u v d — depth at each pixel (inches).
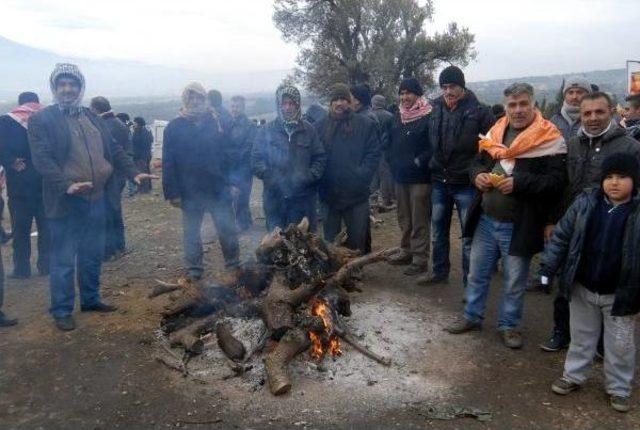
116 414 128.4
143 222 351.3
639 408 129.7
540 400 133.7
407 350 159.2
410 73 994.7
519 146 149.4
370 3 963.3
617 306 123.2
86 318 183.8
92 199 178.2
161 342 163.2
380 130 237.6
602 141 141.9
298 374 144.1
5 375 146.7
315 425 123.1
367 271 232.5
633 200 121.5
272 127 208.8
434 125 195.2
